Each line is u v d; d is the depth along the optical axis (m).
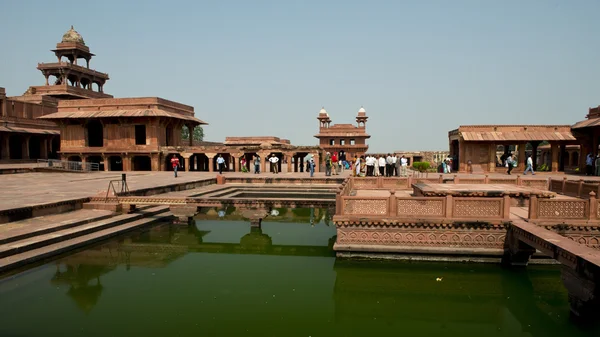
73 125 31.61
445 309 7.36
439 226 9.05
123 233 11.80
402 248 9.16
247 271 9.19
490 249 8.97
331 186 21.41
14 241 9.09
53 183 19.03
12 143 35.78
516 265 8.80
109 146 30.97
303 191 20.22
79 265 9.56
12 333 6.01
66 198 12.97
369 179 16.45
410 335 6.27
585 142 25.05
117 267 9.45
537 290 7.95
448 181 17.56
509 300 7.68
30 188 16.53
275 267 9.48
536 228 8.19
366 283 8.62
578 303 6.32
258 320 6.60
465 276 8.60
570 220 8.62
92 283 8.30
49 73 39.75
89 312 6.80
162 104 31.28
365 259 9.32
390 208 9.35
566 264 6.57
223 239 12.34
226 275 8.88
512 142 25.41
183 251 11.02
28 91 39.12
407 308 7.42
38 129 35.03
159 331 6.12
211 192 18.23
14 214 10.71
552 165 25.00
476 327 6.61
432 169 34.19
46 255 9.05
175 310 6.95
